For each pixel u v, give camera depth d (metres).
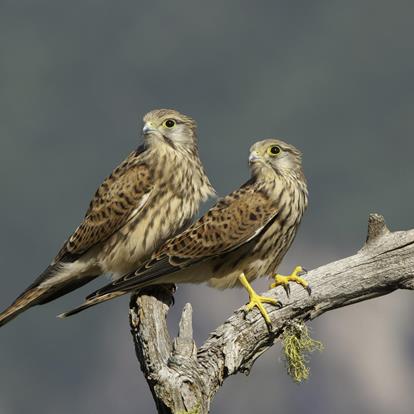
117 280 8.04
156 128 8.73
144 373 7.48
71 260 8.88
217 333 7.52
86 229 8.82
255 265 8.42
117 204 8.70
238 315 7.60
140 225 8.72
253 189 8.48
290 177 8.52
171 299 8.28
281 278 7.70
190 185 8.77
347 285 7.66
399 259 7.59
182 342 7.23
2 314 8.78
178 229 8.78
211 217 8.34
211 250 8.27
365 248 7.68
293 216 8.49
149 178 8.70
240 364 7.53
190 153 8.83
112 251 8.78
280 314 7.64
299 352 7.72
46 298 9.01
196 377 7.08
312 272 7.69
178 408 6.97
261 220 8.34
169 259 8.23
